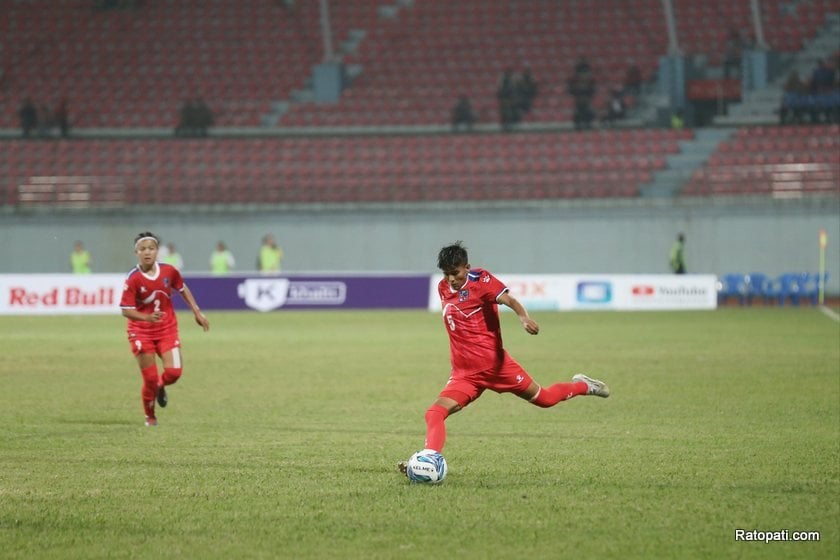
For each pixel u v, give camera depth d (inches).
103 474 1224.2
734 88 5797.2
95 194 5403.5
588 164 5487.2
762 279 4899.1
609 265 5142.7
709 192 5236.2
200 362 2559.1
